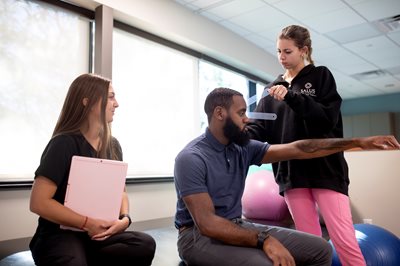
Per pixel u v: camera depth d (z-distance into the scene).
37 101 2.58
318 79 1.54
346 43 4.74
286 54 1.57
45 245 1.18
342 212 1.44
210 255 1.23
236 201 1.43
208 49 4.07
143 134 3.41
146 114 3.46
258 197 2.69
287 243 1.29
